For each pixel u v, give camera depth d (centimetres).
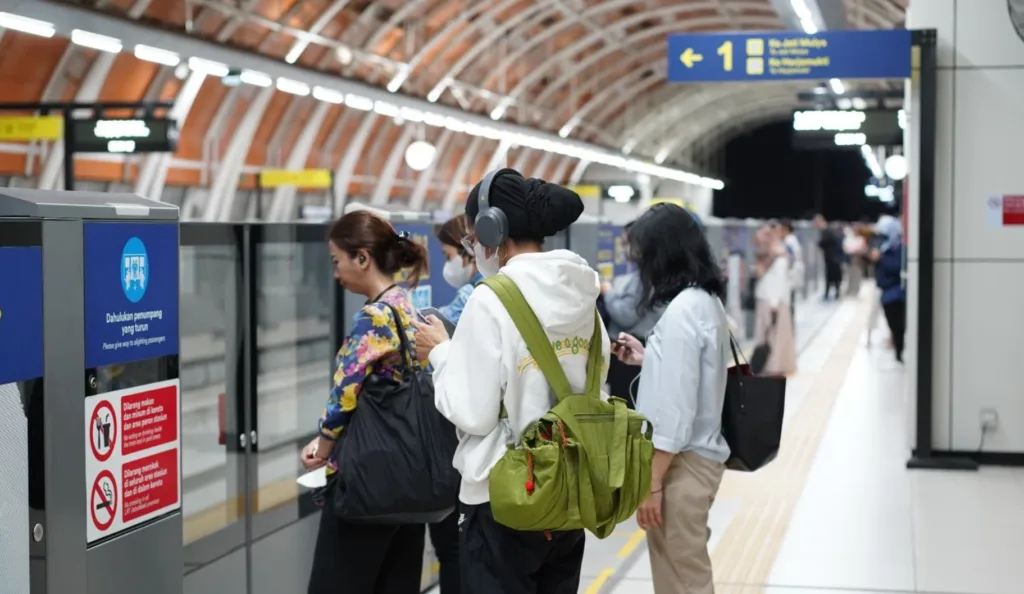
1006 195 945
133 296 323
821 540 725
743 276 1880
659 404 402
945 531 745
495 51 3156
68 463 296
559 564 334
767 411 427
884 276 1705
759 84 4462
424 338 340
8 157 2005
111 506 314
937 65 951
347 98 2303
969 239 952
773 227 1593
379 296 415
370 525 411
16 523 278
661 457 402
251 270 511
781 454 1016
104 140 1638
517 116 3744
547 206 321
